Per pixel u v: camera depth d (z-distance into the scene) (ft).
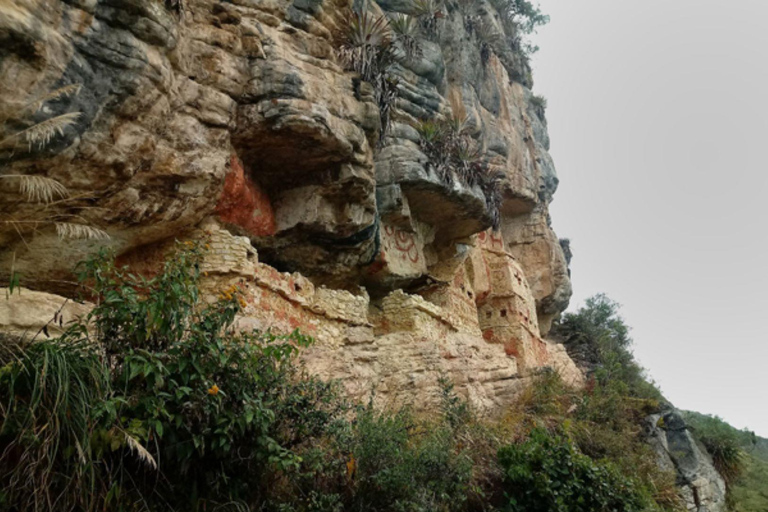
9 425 15.46
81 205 26.68
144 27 26.81
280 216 41.09
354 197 42.24
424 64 63.46
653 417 66.28
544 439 36.65
